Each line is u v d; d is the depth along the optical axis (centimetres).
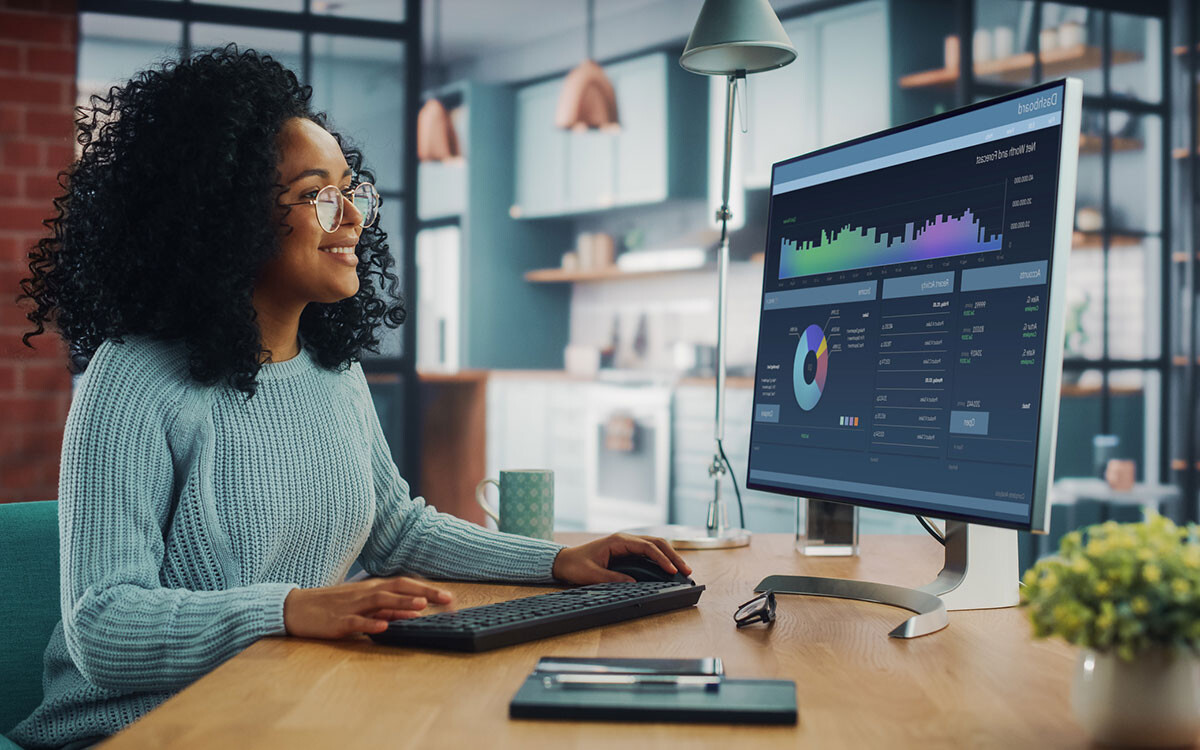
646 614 106
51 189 318
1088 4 438
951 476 103
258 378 124
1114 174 439
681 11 645
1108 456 439
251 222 119
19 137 316
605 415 610
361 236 148
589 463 620
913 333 110
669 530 169
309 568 126
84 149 127
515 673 83
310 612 95
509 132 777
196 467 116
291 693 77
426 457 613
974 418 102
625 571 123
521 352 783
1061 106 96
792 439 126
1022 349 97
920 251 111
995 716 71
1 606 121
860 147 121
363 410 141
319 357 137
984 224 103
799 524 153
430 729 69
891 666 85
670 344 700
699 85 666
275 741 66
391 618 95
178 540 114
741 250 636
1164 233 445
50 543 126
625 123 689
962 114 107
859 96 555
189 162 117
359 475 130
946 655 89
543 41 739
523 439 680
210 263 118
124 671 98
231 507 117
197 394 118
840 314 121
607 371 676
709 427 548
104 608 99
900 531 430
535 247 788
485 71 790
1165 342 443
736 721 70
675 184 662
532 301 786
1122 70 440
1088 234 434
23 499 309
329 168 127
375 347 150
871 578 129
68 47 322
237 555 116
